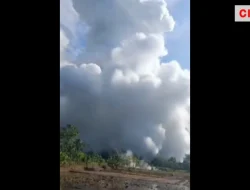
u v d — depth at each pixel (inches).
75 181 134.6
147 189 133.8
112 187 134.3
